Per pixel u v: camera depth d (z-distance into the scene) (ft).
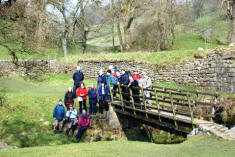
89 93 57.36
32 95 66.39
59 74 96.12
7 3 47.29
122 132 56.59
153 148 34.12
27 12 50.47
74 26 117.08
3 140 49.49
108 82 58.34
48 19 83.20
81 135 53.78
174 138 55.06
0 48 112.47
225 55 61.21
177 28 191.01
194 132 37.99
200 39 173.78
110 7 128.67
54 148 36.73
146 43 139.64
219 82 62.39
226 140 31.60
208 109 44.91
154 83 78.69
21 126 53.36
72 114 53.78
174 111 41.22
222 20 198.49
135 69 84.99
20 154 33.01
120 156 29.84
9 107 56.59
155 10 127.13
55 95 67.92
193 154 27.58
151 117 46.80
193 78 71.15
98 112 60.39
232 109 43.57
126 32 128.98
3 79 81.71
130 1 125.90
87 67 95.20
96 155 30.91
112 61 90.33
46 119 56.59
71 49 142.00
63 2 101.96
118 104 54.65
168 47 139.23
